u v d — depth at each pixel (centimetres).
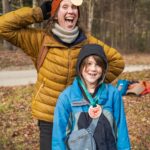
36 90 384
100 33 4066
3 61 2362
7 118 916
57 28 371
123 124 366
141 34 4206
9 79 1725
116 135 364
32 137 762
